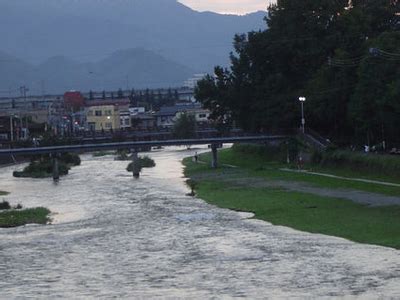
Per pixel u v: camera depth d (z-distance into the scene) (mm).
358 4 113625
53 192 89062
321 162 97688
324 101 100625
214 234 44969
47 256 38719
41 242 45000
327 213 52875
